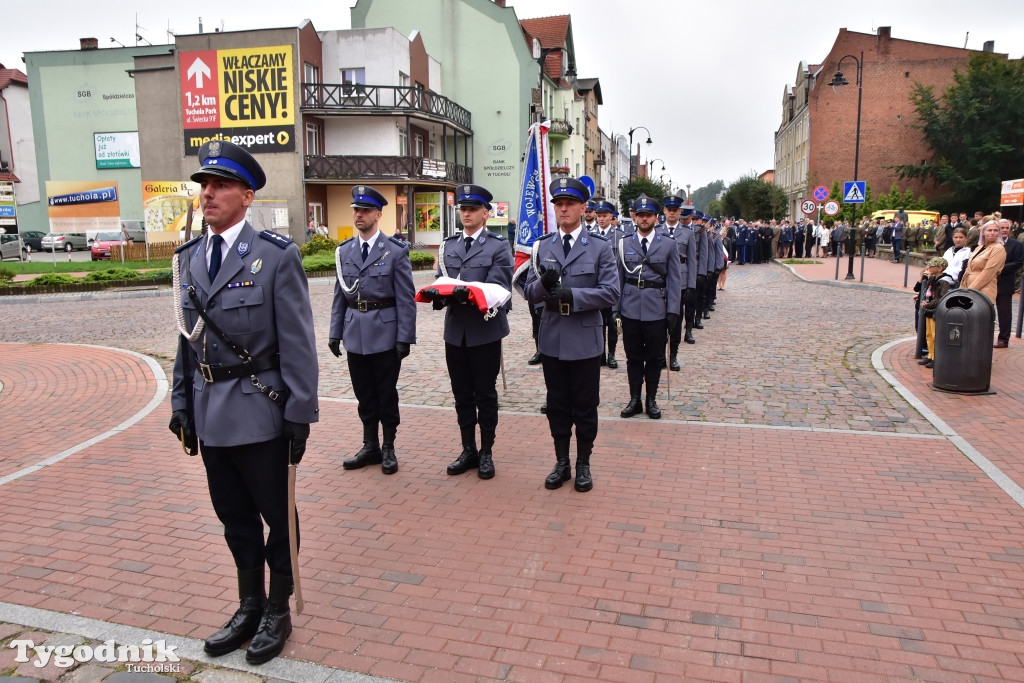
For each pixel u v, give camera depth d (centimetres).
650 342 699
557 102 4691
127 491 527
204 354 325
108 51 3875
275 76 3027
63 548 437
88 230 2784
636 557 421
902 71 5062
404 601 376
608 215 952
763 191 6156
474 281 562
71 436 661
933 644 334
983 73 4625
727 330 1266
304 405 326
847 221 3950
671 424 688
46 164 4000
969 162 4675
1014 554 420
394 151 3238
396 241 570
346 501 507
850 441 630
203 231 338
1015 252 1013
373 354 555
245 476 330
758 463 577
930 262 923
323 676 315
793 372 910
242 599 344
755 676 312
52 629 351
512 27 3806
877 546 432
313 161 3097
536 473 561
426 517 479
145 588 389
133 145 3925
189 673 319
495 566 412
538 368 956
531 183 771
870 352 1038
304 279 336
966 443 615
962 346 770
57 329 1341
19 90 4672
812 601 372
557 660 325
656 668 319
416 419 716
